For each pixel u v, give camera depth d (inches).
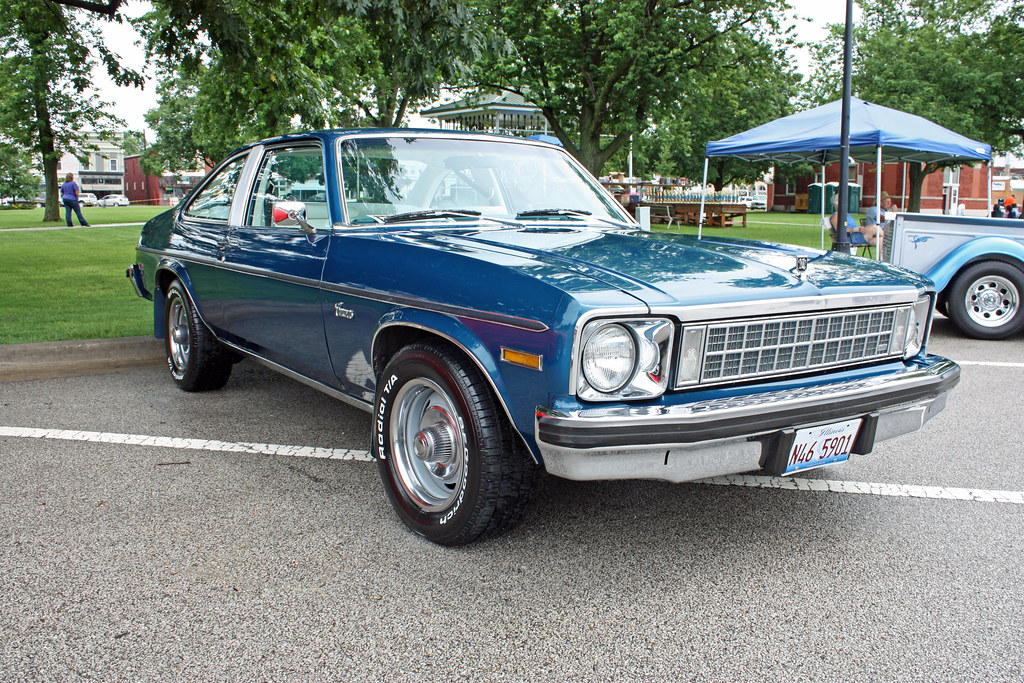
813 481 144.3
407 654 87.6
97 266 455.5
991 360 254.1
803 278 110.5
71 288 357.1
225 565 107.7
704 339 98.4
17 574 104.1
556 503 132.0
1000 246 283.0
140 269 221.6
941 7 1246.9
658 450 95.3
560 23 894.4
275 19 398.6
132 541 114.6
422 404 118.9
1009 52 1136.8
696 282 102.3
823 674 84.7
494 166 155.5
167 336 204.2
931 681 83.6
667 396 97.9
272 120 657.0
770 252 125.7
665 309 94.8
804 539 118.7
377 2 289.3
